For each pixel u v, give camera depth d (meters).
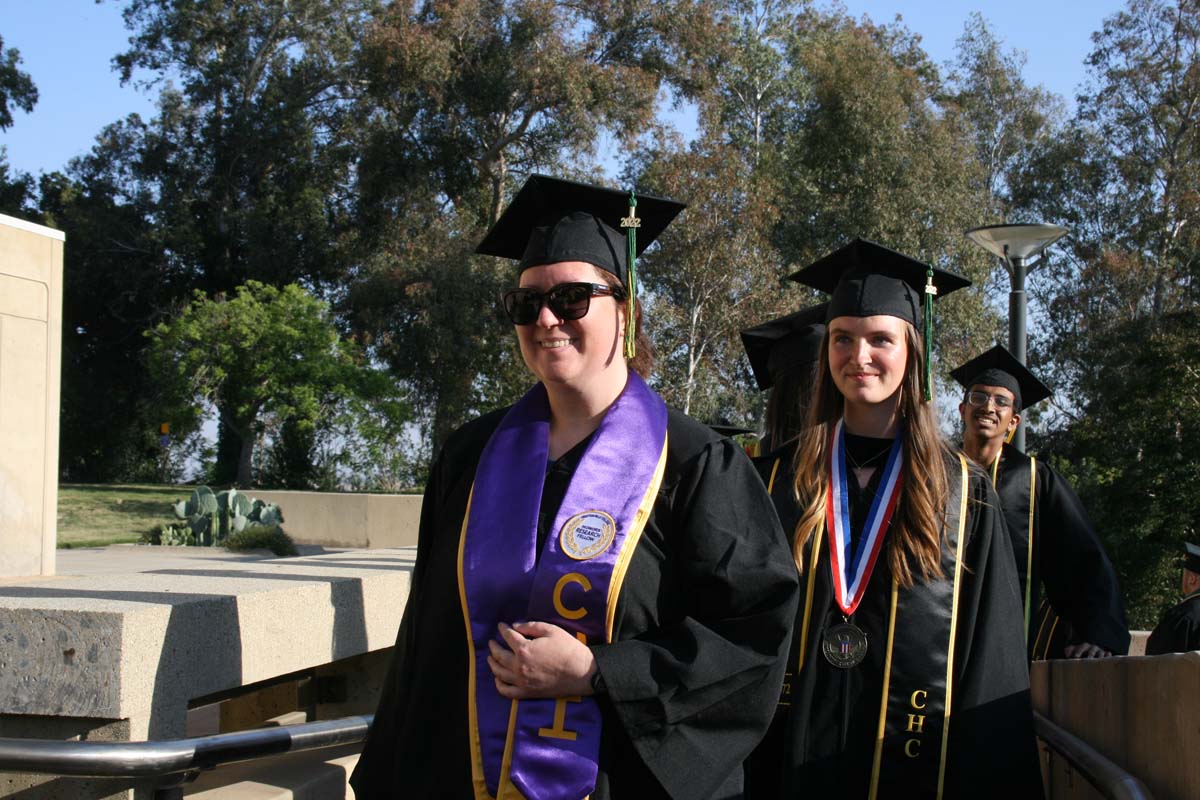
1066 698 3.85
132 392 37.78
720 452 2.35
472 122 32.03
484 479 2.35
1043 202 36.91
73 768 2.25
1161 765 2.57
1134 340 30.23
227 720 4.22
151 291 36.59
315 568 4.07
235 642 2.91
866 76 32.28
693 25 32.34
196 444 38.16
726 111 37.28
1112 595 4.41
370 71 31.69
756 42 37.25
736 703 2.16
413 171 32.47
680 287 29.28
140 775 2.30
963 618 2.95
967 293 30.83
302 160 37.38
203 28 37.97
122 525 17.50
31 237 5.06
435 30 31.12
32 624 2.56
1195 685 2.32
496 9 31.17
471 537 2.28
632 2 32.19
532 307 2.31
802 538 3.08
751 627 2.17
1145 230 34.09
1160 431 21.55
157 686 2.61
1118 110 35.66
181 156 38.16
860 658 2.92
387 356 31.42
